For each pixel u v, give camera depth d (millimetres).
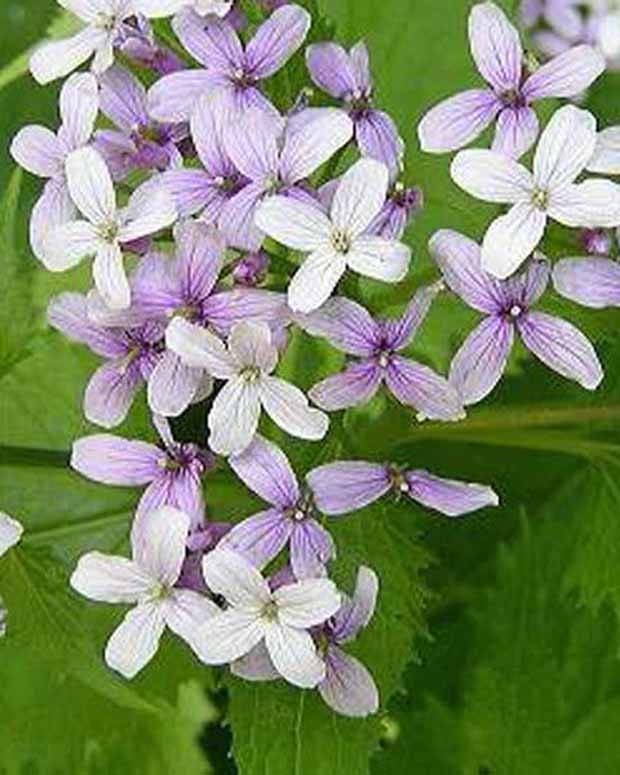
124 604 405
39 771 477
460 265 364
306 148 368
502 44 375
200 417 410
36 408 460
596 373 365
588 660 476
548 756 476
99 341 376
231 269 371
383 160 375
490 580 505
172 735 487
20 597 405
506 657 477
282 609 366
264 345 359
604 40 518
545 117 413
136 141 380
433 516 503
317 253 360
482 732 479
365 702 380
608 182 358
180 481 374
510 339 365
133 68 385
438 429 405
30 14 544
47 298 463
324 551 371
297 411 363
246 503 390
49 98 515
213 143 371
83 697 478
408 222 387
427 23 461
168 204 365
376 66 463
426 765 482
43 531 432
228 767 498
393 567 392
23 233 498
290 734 387
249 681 387
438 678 498
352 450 402
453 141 374
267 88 387
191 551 372
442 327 432
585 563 427
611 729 475
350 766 386
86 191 370
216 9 377
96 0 390
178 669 436
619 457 418
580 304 373
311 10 392
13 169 510
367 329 366
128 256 383
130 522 434
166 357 368
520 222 358
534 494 500
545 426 419
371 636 391
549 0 518
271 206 362
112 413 380
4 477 430
